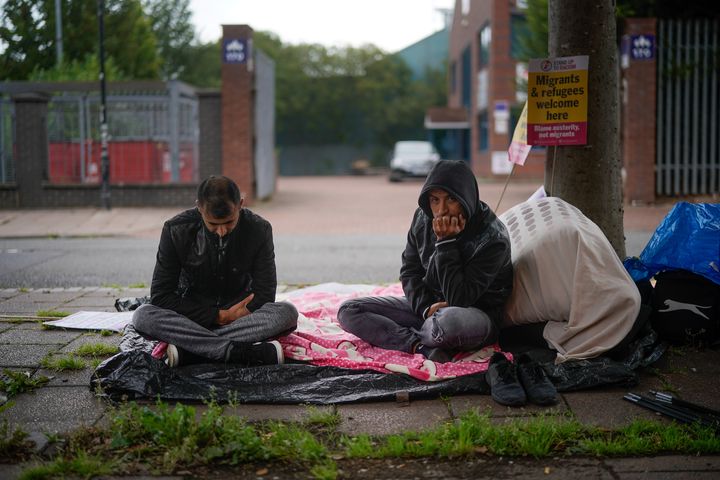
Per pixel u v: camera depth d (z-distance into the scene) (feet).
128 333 16.58
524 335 15.84
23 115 56.80
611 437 11.24
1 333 18.01
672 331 15.89
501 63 94.43
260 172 64.13
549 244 14.94
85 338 17.43
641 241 35.60
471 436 11.12
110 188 57.06
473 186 14.20
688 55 51.65
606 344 14.43
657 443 10.85
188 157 63.93
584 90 17.19
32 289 24.89
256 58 61.26
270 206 60.59
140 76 83.20
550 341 14.93
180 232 14.42
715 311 15.71
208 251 14.47
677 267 15.84
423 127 167.94
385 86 165.37
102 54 53.52
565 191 17.70
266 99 68.28
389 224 47.50
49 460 10.72
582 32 17.24
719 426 11.43
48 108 58.80
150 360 13.87
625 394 13.26
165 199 57.57
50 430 11.79
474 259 14.39
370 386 13.44
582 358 14.29
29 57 60.44
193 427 11.02
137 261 32.42
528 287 15.20
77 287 25.96
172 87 57.93
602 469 10.29
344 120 168.04
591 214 17.54
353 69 165.89
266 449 10.72
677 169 52.95
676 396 13.11
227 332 14.52
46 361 15.23
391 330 15.44
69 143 59.00
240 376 13.82
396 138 168.14
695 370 14.52
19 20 59.93
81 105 58.70
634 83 51.70
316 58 166.71
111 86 57.57
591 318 14.55
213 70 126.52
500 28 94.22
